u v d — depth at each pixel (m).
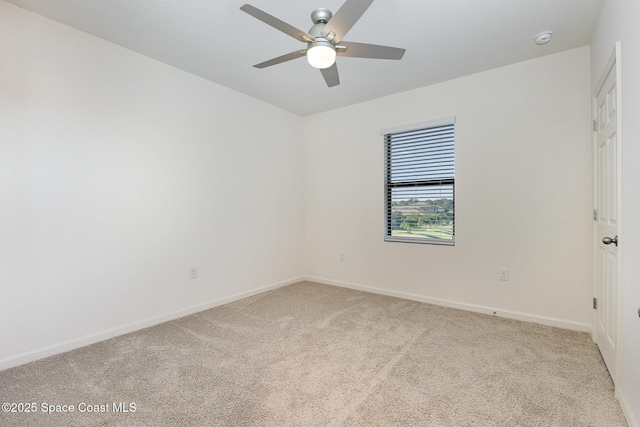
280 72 3.07
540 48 2.61
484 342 2.41
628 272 1.55
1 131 2.03
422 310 3.18
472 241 3.13
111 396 1.74
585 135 2.58
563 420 1.53
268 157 3.97
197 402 1.69
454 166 3.24
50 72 2.22
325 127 4.29
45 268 2.22
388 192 3.78
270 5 2.05
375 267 3.84
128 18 2.20
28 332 2.15
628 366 1.53
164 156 2.90
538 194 2.79
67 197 2.31
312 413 1.59
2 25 2.02
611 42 1.85
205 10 2.11
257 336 2.55
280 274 4.15
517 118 2.88
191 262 3.13
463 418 1.55
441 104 3.30
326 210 4.29
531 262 2.83
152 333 2.63
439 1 2.00
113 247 2.57
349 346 2.36
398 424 1.51
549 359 2.14
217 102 3.35
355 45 1.93
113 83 2.55
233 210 3.54
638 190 1.40
